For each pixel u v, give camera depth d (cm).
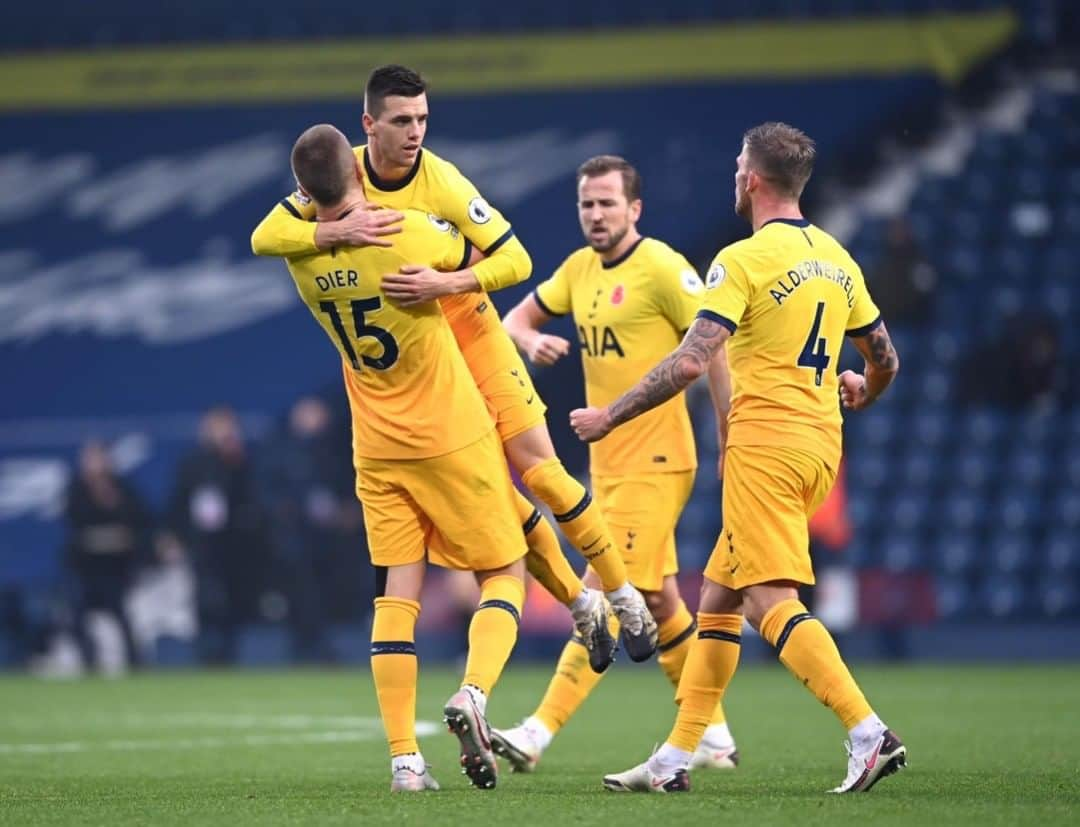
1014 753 2756
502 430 2334
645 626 2380
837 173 8325
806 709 4066
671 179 8238
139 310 8312
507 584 2244
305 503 6272
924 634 6316
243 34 8856
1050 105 8362
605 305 2792
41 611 6931
